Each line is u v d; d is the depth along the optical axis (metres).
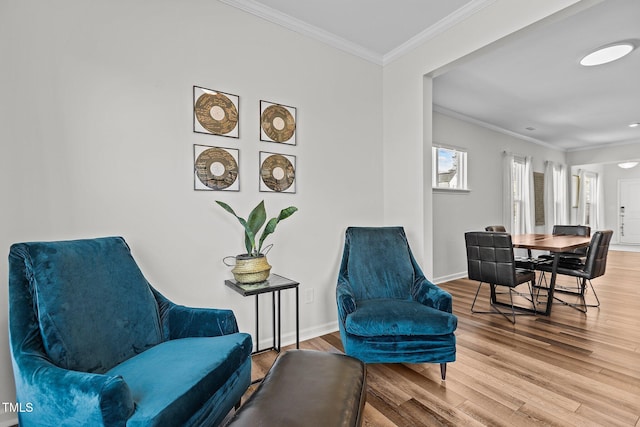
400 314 1.77
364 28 2.46
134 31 1.75
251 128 2.18
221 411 1.18
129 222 1.74
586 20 2.29
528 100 3.92
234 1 2.09
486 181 4.96
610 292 3.66
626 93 3.71
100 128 1.65
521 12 1.91
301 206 2.44
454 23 2.30
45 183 1.51
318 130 2.54
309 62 2.48
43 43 1.51
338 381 1.05
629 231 8.13
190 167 1.93
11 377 1.44
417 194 2.66
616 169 8.38
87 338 1.18
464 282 4.29
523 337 2.42
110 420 0.82
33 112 1.49
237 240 2.11
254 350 2.18
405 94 2.75
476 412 1.51
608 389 1.69
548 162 6.35
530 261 3.37
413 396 1.65
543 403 1.58
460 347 2.24
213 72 2.02
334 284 2.64
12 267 1.15
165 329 1.52
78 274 1.25
